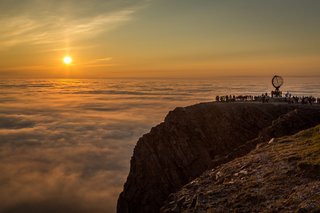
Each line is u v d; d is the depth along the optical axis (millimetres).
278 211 21922
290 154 31984
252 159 33844
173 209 28578
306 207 20766
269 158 32656
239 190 27047
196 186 31688
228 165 34688
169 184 57344
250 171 30469
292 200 22438
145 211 56125
